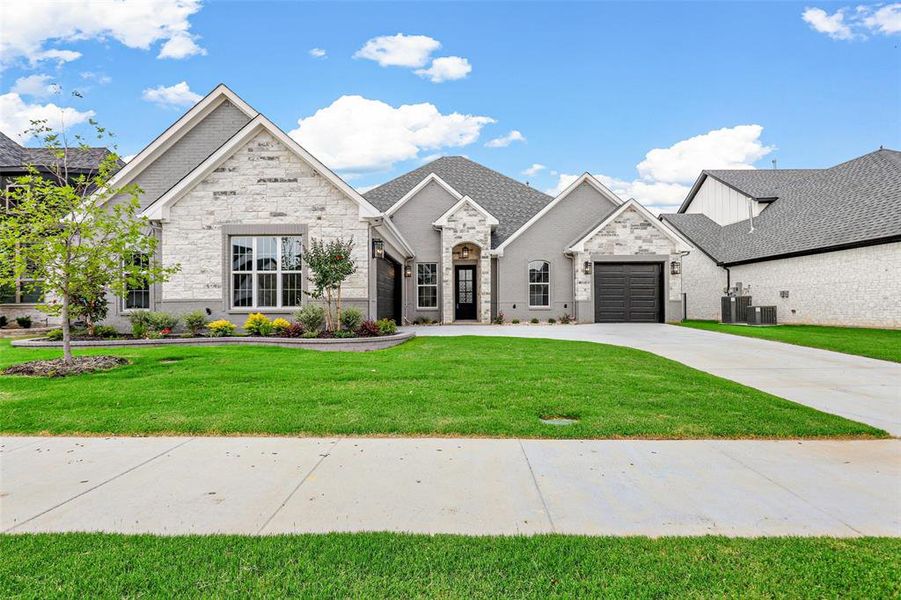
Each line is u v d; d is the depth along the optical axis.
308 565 2.66
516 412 5.91
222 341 12.48
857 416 5.90
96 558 2.74
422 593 2.42
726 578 2.53
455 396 6.66
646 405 6.24
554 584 2.49
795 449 4.72
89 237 9.27
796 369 9.12
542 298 22.31
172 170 16.77
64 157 9.62
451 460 4.41
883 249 16.00
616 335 15.49
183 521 3.22
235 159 14.11
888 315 15.86
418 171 26.55
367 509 3.41
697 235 27.38
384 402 6.34
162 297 14.05
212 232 14.06
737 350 11.73
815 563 2.67
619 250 21.30
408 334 13.79
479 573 2.59
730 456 4.52
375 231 15.27
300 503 3.51
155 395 6.73
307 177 14.11
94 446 4.83
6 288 17.11
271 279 14.21
